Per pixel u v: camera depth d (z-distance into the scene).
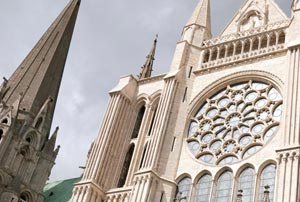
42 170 106.19
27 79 119.62
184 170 61.62
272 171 55.75
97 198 64.06
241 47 70.56
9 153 100.25
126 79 75.62
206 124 65.50
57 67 126.88
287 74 61.00
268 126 60.09
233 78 67.31
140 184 59.56
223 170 59.38
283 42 67.25
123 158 68.75
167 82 69.69
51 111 118.06
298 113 55.62
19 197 98.31
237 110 64.50
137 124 72.62
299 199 48.88
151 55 91.44
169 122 65.62
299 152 51.78
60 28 133.75
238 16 78.06
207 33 77.19
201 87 69.00
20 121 107.88
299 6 67.88
